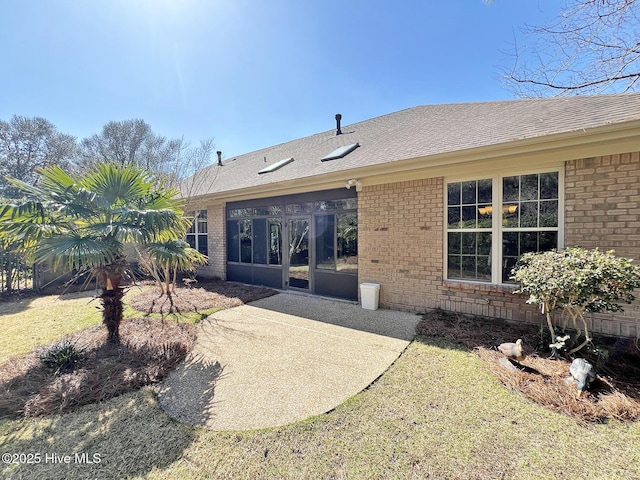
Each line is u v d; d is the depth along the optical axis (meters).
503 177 4.98
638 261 3.95
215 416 2.73
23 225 3.61
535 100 6.21
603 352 3.38
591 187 4.23
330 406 2.85
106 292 4.35
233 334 4.87
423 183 5.71
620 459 2.13
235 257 9.84
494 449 2.25
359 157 6.89
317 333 4.87
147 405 2.91
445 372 3.42
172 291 8.03
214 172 12.97
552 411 2.66
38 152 22.31
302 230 7.91
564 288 3.26
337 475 2.05
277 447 2.33
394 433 2.45
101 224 4.04
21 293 8.19
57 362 3.52
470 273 5.34
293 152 10.70
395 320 5.43
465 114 7.07
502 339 4.24
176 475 2.08
